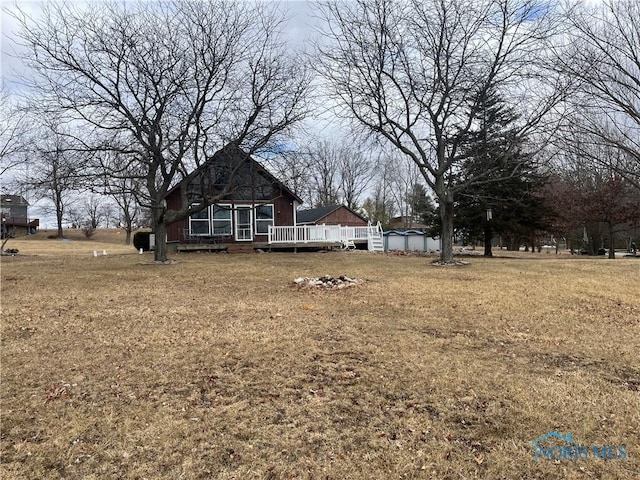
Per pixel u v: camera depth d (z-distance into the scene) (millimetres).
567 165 25016
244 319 6527
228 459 2842
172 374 4312
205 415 3439
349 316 6695
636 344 5281
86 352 5000
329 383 4059
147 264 14078
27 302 7773
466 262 14820
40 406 3609
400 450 2926
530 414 3410
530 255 26453
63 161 12898
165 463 2801
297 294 8609
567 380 4117
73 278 10852
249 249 20625
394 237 27359
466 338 5523
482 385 3986
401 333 5727
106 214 59969
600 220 22625
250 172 17094
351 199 49906
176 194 21250
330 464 2770
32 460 2834
